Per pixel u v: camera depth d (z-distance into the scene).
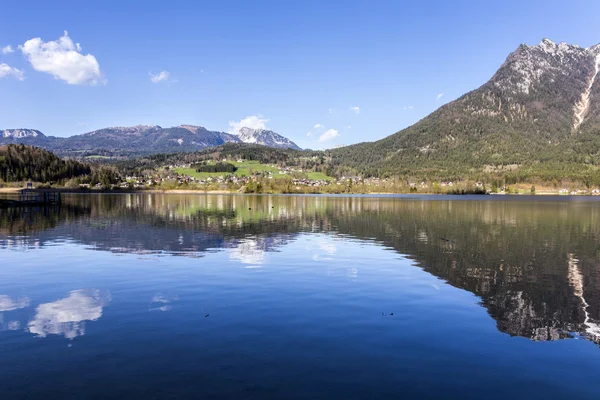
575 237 43.91
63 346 13.27
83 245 36.09
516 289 21.42
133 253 32.03
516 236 44.72
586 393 10.74
